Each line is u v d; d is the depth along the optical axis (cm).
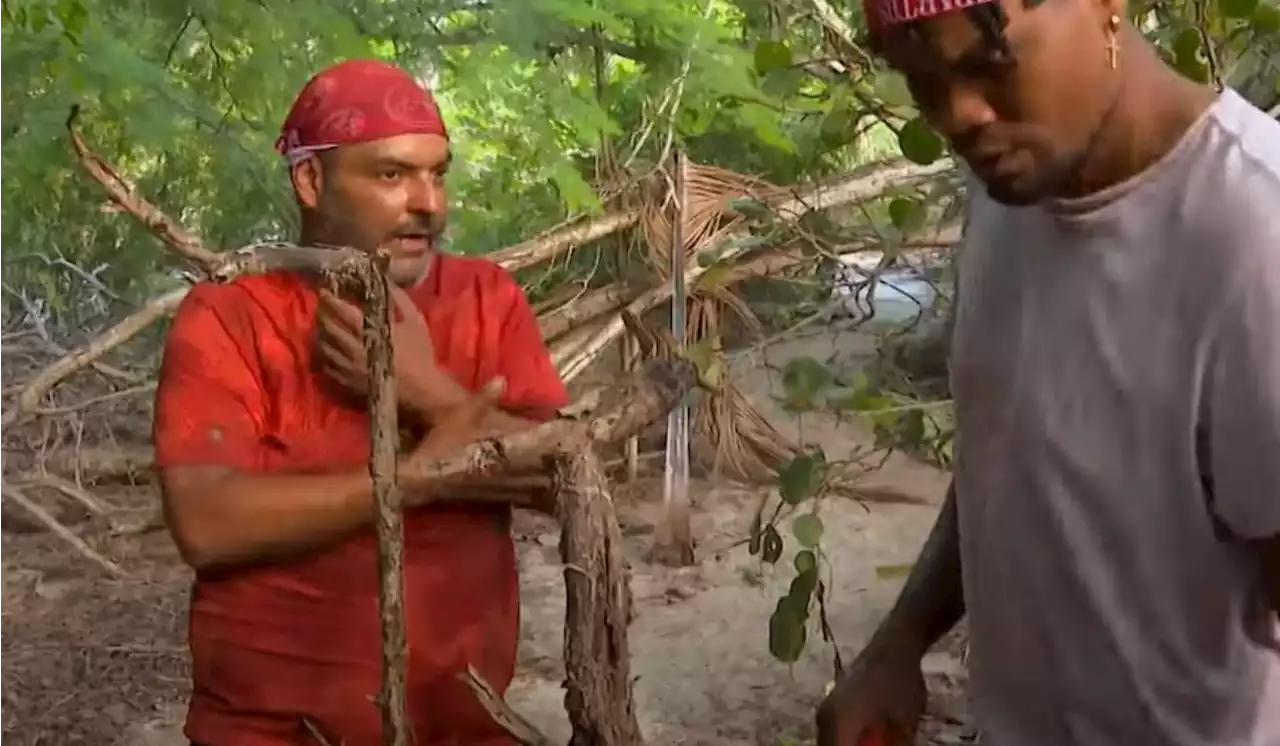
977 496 139
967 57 109
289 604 176
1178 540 121
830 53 278
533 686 353
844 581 424
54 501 481
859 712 160
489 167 536
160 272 556
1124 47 115
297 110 177
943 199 387
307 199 177
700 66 470
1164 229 117
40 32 434
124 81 438
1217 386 114
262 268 108
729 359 425
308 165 176
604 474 125
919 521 472
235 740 176
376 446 106
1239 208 112
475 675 114
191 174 504
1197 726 125
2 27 434
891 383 332
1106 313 121
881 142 461
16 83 445
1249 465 114
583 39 518
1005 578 135
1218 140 115
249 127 479
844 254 364
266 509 165
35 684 346
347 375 171
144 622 390
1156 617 124
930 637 165
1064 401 125
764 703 338
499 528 188
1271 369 111
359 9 505
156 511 470
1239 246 112
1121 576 125
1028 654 135
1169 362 117
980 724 143
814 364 265
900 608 167
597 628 114
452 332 185
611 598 116
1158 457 120
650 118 506
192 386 172
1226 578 121
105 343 443
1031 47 109
